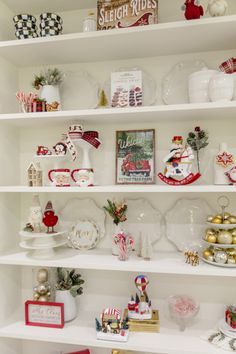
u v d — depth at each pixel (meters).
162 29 1.19
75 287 1.43
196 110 1.20
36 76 1.48
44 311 1.38
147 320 1.31
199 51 1.41
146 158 1.45
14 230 1.56
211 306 1.44
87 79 1.53
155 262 1.28
